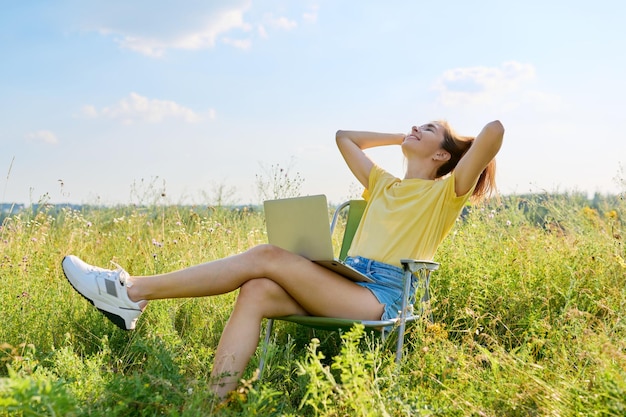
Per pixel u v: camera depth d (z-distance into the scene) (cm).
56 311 412
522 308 419
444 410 275
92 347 403
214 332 429
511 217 582
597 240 498
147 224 647
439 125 403
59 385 221
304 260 333
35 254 494
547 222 554
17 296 406
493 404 287
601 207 614
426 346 328
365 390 260
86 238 600
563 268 454
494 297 430
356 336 273
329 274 338
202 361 358
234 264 329
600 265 452
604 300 385
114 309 336
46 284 454
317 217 332
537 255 478
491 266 455
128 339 407
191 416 254
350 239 428
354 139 436
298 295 330
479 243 495
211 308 444
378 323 320
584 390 269
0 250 502
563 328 343
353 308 336
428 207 371
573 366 317
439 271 454
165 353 312
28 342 379
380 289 350
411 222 370
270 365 338
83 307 428
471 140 400
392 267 362
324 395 267
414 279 365
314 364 264
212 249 529
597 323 377
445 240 482
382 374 318
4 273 430
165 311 411
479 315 397
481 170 366
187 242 542
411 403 268
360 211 432
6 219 556
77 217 633
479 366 330
